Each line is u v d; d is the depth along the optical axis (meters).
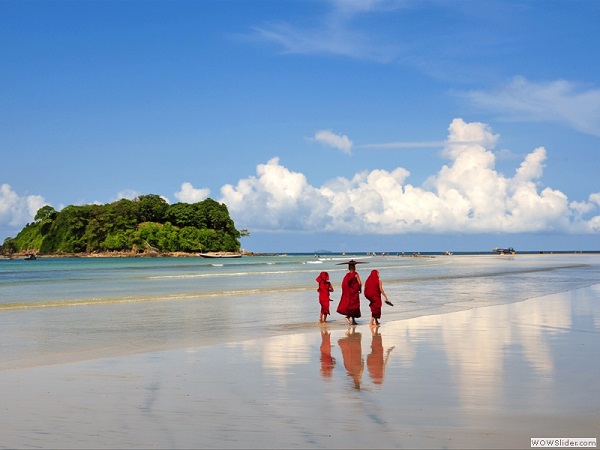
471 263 106.25
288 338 16.31
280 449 6.90
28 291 39.22
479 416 8.09
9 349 14.70
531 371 11.06
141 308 25.91
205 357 13.24
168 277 59.16
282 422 7.95
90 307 26.50
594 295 30.42
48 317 22.42
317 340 15.80
